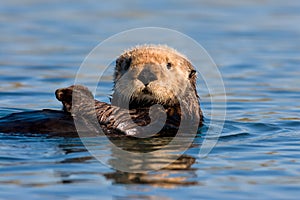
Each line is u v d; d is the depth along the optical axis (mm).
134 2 73562
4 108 28719
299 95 33531
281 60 44469
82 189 16391
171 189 16578
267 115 27938
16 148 19578
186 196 16094
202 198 15984
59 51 47469
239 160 19531
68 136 20719
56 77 37781
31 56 45406
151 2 73500
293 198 16078
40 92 33156
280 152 20688
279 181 17453
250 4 72438
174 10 67938
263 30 57500
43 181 16922
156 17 63219
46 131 20703
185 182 17172
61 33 55531
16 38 53156
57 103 30328
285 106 30469
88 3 73062
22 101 30734
